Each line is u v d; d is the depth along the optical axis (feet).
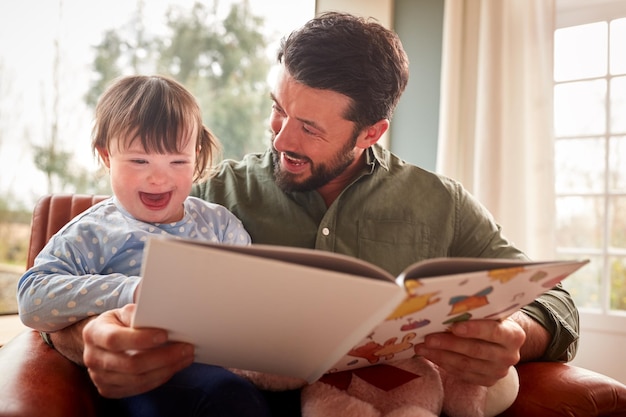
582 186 7.10
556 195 7.23
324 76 3.78
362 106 3.97
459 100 7.20
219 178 4.50
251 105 12.46
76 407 2.76
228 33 12.08
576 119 7.14
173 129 3.66
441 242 4.33
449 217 4.39
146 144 3.61
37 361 3.10
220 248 2.11
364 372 3.22
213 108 12.25
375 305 2.24
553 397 3.28
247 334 2.48
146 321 2.34
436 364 3.06
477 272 2.33
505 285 2.47
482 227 4.46
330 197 4.44
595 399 3.24
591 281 7.00
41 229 4.57
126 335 2.35
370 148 4.52
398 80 4.24
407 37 7.72
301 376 3.01
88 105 9.52
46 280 3.17
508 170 6.75
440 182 4.52
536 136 6.61
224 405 2.64
